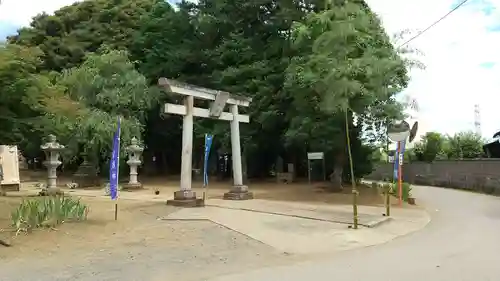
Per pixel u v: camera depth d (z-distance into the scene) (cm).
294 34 2089
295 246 995
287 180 2877
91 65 2758
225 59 2820
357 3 1886
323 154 2514
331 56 1662
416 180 3956
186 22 3119
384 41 1820
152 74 3102
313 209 1534
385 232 1197
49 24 3806
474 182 2970
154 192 2156
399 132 1585
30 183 2827
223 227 1141
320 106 1862
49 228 1004
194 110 1623
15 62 1525
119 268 777
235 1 2869
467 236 1164
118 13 3662
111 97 2619
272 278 720
